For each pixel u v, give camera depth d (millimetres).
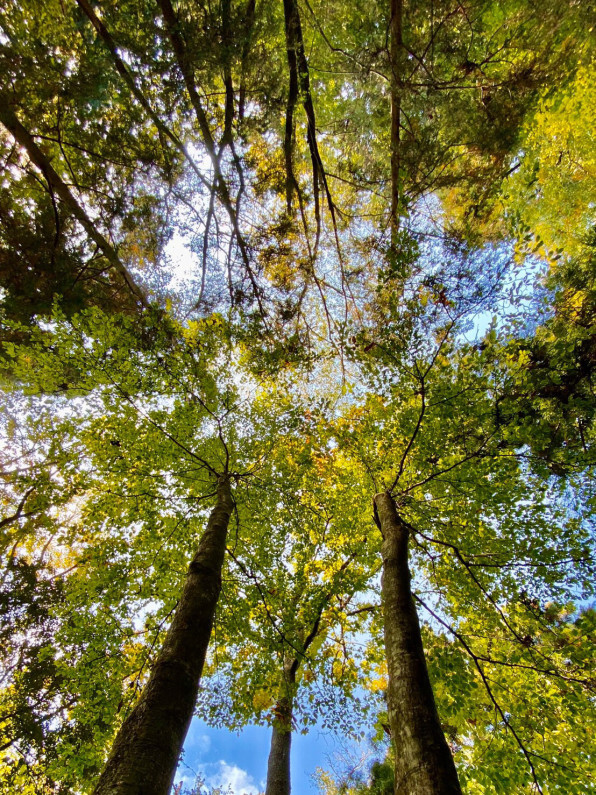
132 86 5887
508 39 6543
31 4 5484
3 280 6531
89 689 6137
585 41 6328
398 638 3789
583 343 6410
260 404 8586
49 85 5371
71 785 6285
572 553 6113
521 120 6934
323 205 11258
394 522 5797
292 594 7586
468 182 7480
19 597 8039
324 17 7066
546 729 5719
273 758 7258
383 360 7383
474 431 7004
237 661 7230
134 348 7441
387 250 7578
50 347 7035
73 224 7379
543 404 6586
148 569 7008
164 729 2768
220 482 7219
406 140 7395
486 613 6633
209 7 5551
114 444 7125
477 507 7066
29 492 8094
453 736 7645
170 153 7219
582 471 6781
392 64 6477
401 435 7574
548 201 11578
